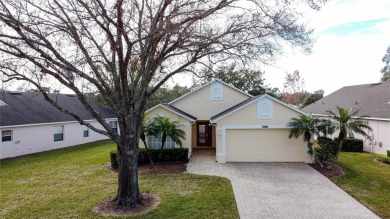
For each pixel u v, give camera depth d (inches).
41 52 316.2
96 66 379.2
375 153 804.6
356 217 361.4
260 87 1536.7
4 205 401.7
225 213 366.6
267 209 389.7
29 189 482.0
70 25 347.3
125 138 382.9
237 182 521.0
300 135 692.1
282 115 692.7
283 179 541.6
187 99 918.4
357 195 443.2
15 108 908.0
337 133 876.0
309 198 434.0
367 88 1080.8
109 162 695.1
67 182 523.5
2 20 300.4
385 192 457.1
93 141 1176.2
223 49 368.5
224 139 703.1
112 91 381.7
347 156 749.3
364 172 577.6
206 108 916.6
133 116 386.3
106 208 382.6
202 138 954.1
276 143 701.3
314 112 1191.6
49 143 952.9
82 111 1155.9
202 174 576.4
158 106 759.7
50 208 386.3
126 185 386.0
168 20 345.1
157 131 665.0
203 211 372.2
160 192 450.0
